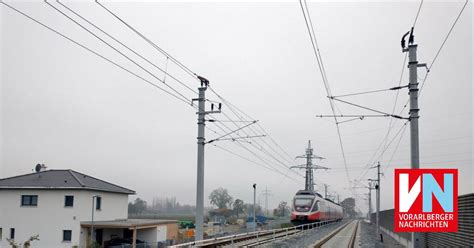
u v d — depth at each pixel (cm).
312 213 4459
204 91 2205
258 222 5831
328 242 3170
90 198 3381
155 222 3666
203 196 2161
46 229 3272
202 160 2178
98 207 3544
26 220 3306
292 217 4494
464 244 1287
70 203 3281
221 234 3216
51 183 3359
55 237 3247
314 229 3169
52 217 3275
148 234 3816
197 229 2122
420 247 1423
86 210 3325
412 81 1479
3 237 3316
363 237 2866
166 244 3312
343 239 3522
